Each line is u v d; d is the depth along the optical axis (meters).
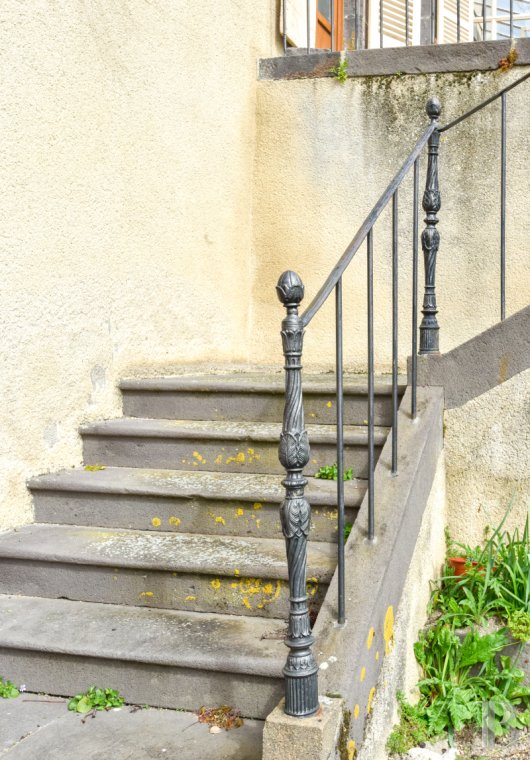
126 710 2.73
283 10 5.47
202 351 4.83
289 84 5.15
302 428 2.23
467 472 3.60
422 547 3.23
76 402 3.84
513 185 4.75
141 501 3.42
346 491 3.25
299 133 5.14
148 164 4.28
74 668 2.81
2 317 3.37
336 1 6.52
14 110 3.38
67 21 3.67
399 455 3.22
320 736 2.13
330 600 2.64
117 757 2.44
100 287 3.97
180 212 4.57
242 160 5.14
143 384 4.07
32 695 2.86
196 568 2.98
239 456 3.62
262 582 2.95
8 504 3.44
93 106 3.86
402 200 4.94
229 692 2.65
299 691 2.20
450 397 3.61
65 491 3.52
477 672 3.08
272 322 5.27
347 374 4.95
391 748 2.72
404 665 2.95
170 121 4.45
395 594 2.85
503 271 3.83
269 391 3.83
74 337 3.81
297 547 2.21
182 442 3.70
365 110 4.99
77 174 3.78
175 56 4.47
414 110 4.90
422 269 4.92
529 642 3.02
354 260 5.06
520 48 4.67
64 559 3.13
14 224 3.41
